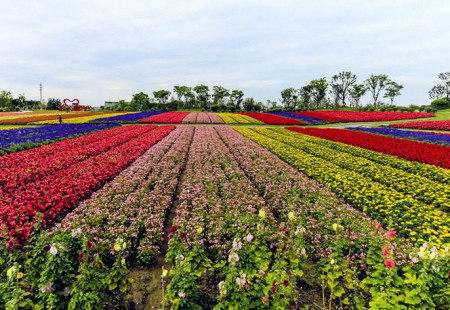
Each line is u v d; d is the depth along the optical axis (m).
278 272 4.84
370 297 5.59
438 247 6.55
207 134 30.78
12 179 11.50
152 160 16.52
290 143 24.77
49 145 20.11
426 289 4.55
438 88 106.62
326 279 6.05
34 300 4.96
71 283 4.98
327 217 8.15
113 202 9.63
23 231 6.84
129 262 6.82
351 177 12.84
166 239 8.07
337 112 67.88
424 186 11.48
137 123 44.97
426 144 22.61
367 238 6.59
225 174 13.79
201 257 6.27
